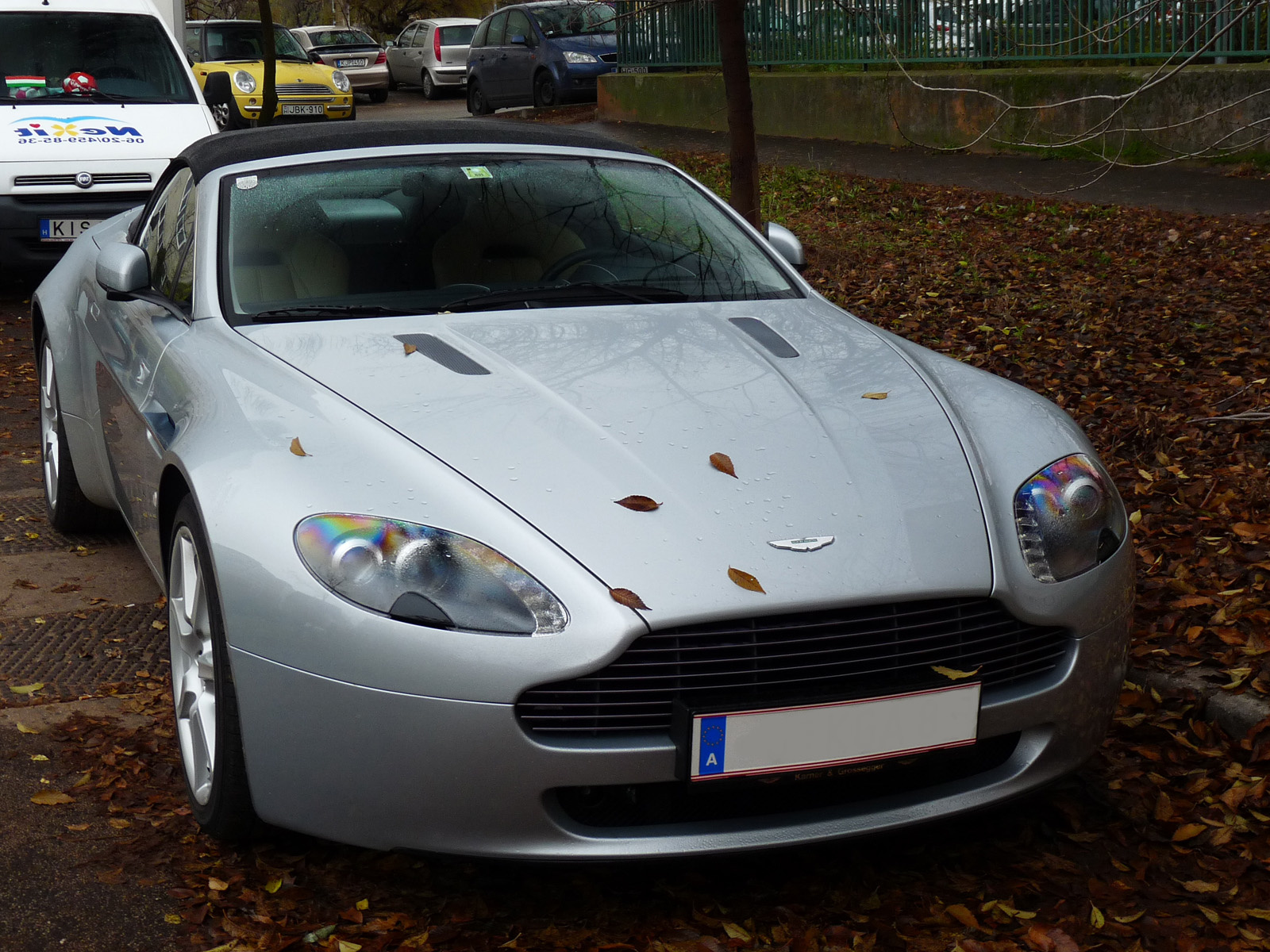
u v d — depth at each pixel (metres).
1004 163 13.36
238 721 2.64
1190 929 2.62
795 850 2.56
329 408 2.87
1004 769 2.73
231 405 2.97
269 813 2.63
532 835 2.46
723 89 18.02
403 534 2.50
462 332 3.30
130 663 3.86
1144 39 12.80
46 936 2.58
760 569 2.47
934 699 2.52
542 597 2.42
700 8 18.84
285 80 20.28
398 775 2.46
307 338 3.26
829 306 3.83
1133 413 5.75
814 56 17.06
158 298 3.72
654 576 2.45
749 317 3.56
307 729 2.52
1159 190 11.11
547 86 21.62
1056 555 2.72
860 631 2.50
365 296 3.54
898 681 2.52
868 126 15.80
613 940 2.57
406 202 3.84
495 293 3.58
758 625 2.44
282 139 4.10
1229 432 5.52
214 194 3.83
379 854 2.84
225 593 2.60
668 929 2.60
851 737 2.48
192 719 2.95
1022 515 2.76
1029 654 2.69
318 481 2.64
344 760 2.50
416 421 2.79
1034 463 2.89
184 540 2.98
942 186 12.20
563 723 2.43
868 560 2.53
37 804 3.05
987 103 14.08
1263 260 8.49
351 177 3.91
